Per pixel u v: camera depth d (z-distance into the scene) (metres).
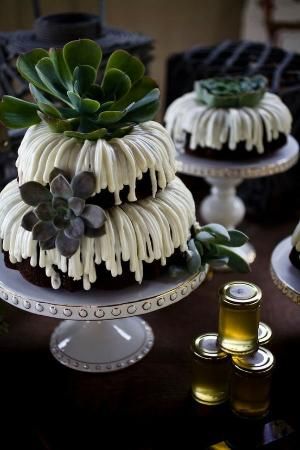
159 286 0.87
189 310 1.11
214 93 1.16
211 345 0.90
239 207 1.26
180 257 0.90
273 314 1.10
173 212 0.86
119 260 0.83
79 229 0.80
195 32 1.96
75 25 1.16
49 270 0.84
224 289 0.88
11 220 0.86
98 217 0.79
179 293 0.87
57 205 0.81
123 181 0.82
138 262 0.84
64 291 0.86
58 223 0.81
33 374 0.98
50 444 0.88
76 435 0.89
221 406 0.92
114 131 0.84
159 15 1.86
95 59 0.86
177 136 1.19
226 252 0.96
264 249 1.28
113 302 0.84
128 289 0.86
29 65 0.87
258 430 0.88
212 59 1.43
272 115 1.15
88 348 1.00
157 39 1.90
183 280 0.88
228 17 2.01
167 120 1.22
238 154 1.15
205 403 0.92
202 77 1.38
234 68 1.38
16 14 1.56
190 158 1.17
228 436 0.88
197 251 0.89
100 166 0.80
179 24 1.92
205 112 1.15
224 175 1.13
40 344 1.03
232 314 0.86
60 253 0.81
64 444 0.87
